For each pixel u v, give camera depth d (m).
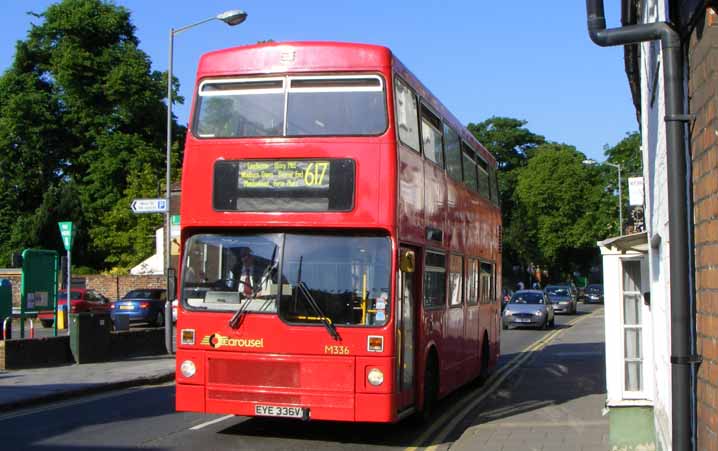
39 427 11.07
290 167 9.68
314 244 9.63
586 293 69.25
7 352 17.33
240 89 10.00
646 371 9.17
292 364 9.45
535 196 73.81
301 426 11.44
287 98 9.84
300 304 9.52
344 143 9.61
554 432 10.77
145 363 19.50
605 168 72.44
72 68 55.72
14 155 56.38
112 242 50.41
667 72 5.27
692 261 5.10
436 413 12.93
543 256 74.94
